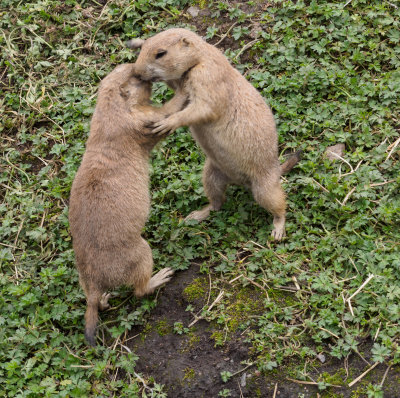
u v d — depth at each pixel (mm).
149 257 1393
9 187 1609
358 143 1582
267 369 1349
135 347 1401
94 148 1377
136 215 1367
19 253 1528
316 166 1561
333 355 1342
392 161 1550
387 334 1350
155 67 1395
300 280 1434
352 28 1706
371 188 1519
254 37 1736
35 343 1388
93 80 1736
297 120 1620
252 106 1451
